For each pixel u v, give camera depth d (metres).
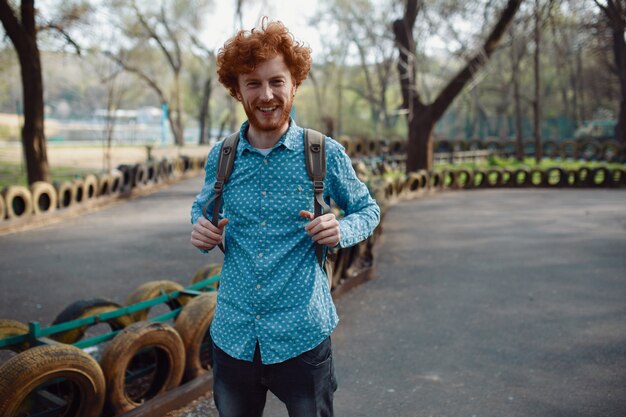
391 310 5.95
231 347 2.07
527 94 52.81
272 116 2.02
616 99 47.16
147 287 4.36
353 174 2.20
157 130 75.12
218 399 2.17
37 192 12.10
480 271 7.69
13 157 29.92
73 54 17.66
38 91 14.72
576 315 5.71
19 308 6.19
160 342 3.54
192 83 55.72
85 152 35.34
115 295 6.73
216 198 2.10
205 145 46.34
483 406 3.78
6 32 14.35
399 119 53.75
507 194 18.05
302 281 2.05
